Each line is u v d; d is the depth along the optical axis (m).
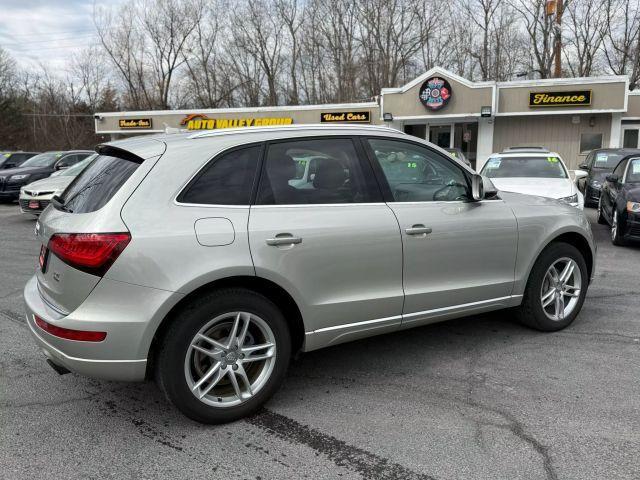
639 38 28.94
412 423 3.05
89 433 2.97
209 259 2.84
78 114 45.75
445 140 21.52
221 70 43.31
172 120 25.78
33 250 8.32
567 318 4.54
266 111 23.67
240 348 3.05
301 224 3.14
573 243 4.67
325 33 37.19
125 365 2.74
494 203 4.06
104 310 2.70
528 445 2.81
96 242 2.67
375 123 22.06
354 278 3.34
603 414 3.12
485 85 19.28
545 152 9.99
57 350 2.79
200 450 2.80
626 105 18.14
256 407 3.13
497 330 4.57
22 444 2.86
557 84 18.72
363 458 2.72
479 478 2.54
